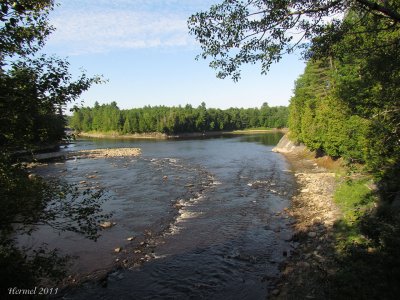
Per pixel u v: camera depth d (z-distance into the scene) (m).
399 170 12.30
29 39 6.91
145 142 99.38
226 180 34.22
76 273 14.18
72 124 155.88
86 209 8.65
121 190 30.11
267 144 80.19
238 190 29.45
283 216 21.52
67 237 18.09
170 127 129.38
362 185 20.14
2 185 7.12
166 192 29.06
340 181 25.27
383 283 7.85
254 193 28.23
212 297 12.34
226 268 14.61
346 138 20.16
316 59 7.52
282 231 18.80
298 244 16.70
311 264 13.66
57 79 6.58
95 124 148.88
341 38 6.82
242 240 17.70
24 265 8.29
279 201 25.39
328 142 36.22
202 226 20.03
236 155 57.25
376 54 7.96
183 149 71.12
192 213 22.67
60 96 6.75
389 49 7.86
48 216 7.98
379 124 11.32
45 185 8.37
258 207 23.86
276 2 6.00
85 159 57.00
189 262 15.28
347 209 19.09
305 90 61.53
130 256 15.91
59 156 61.59
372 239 10.59
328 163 39.78
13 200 7.30
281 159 51.00
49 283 13.13
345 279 8.85
